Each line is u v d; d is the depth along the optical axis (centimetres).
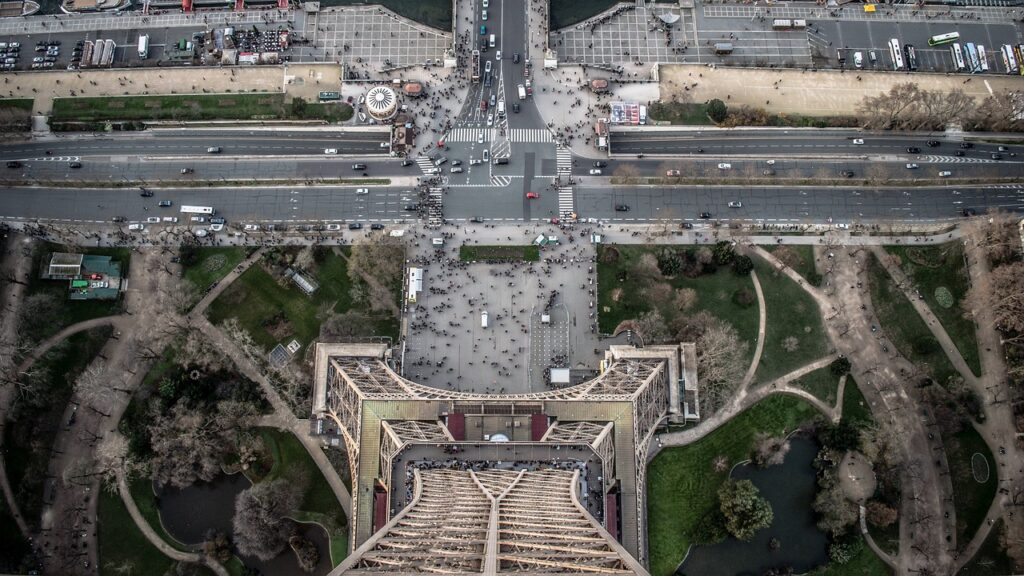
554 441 18400
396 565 11262
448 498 15862
